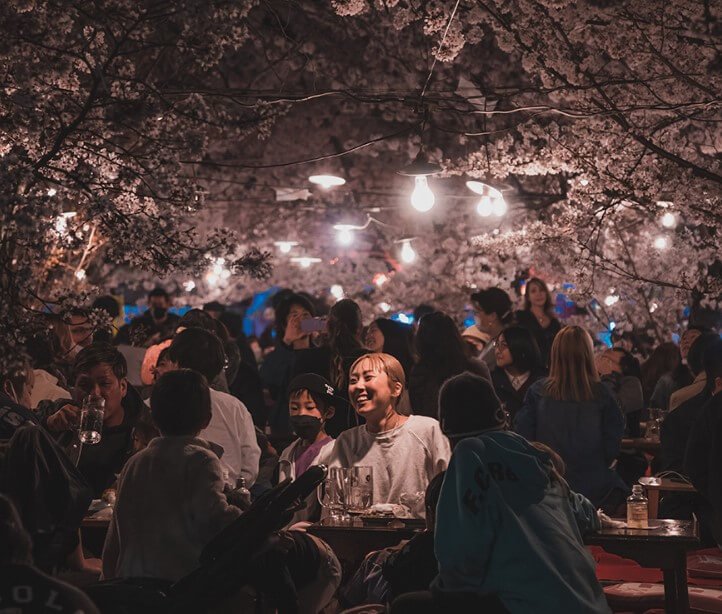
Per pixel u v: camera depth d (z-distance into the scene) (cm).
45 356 790
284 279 2658
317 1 1428
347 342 865
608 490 793
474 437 473
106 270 1923
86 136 608
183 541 481
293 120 2067
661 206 1140
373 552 564
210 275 2297
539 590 444
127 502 492
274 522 461
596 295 1517
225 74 1717
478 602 447
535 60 959
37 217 519
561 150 1059
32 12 559
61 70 559
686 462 717
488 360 1045
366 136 2044
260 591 501
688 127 1230
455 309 2083
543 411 803
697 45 891
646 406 1249
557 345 803
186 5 520
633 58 929
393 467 651
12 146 598
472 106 1205
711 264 1453
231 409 663
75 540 514
